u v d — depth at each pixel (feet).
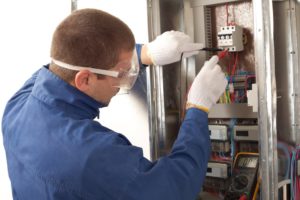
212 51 4.98
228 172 4.62
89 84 3.00
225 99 4.74
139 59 4.07
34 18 6.58
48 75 3.10
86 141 2.72
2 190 7.51
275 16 4.78
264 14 3.39
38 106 3.04
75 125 2.84
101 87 3.09
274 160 3.46
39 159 2.77
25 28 6.78
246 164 4.34
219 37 4.58
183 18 5.01
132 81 3.35
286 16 4.73
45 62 6.55
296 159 4.48
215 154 4.95
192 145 3.10
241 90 4.68
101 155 2.64
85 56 2.85
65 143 2.73
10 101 3.60
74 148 2.68
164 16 4.69
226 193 4.25
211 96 3.46
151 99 4.56
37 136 2.88
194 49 4.03
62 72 3.02
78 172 2.59
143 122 4.69
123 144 2.89
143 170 2.79
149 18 4.49
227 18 4.94
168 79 4.78
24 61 6.93
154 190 2.69
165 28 4.71
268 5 3.40
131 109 4.81
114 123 5.05
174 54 3.83
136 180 2.64
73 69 2.94
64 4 5.99
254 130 4.48
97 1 5.01
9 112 3.46
